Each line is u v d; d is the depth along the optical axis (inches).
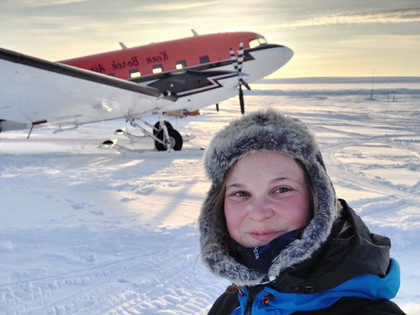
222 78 514.9
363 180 384.5
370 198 316.2
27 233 226.8
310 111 1392.7
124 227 243.0
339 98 2420.0
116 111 500.1
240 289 37.3
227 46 521.0
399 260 190.5
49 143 633.0
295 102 2030.0
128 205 295.1
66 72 394.6
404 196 325.1
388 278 29.9
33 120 494.9
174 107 513.0
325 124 941.8
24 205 286.4
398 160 494.9
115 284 171.9
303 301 29.8
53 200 303.1
